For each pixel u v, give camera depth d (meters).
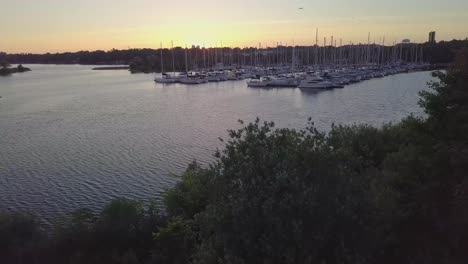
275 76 132.75
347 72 131.12
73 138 51.97
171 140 49.16
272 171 12.10
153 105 82.31
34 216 24.55
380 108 71.25
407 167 16.09
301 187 11.44
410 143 18.86
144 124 60.66
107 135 53.34
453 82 15.93
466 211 13.11
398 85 110.12
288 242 11.04
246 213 11.50
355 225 11.58
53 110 77.69
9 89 126.25
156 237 19.58
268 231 11.30
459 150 14.32
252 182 11.71
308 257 10.70
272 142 13.06
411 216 14.43
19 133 55.78
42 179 35.38
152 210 22.77
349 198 11.63
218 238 12.11
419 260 12.93
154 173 36.31
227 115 67.62
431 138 15.95
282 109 73.00
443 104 15.82
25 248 19.88
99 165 39.19
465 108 15.38
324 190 11.59
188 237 19.67
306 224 11.18
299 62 180.25
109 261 19.61
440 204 14.45
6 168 38.84
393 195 14.52
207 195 21.91
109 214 21.69
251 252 11.34
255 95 96.25
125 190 32.22
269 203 11.14
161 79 136.62
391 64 171.62
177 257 19.20
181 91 109.81
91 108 79.62
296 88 109.94
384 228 12.96
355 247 11.34
